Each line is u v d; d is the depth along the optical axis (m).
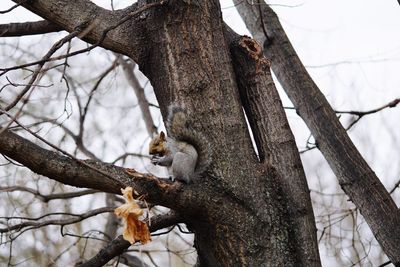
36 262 16.45
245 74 11.57
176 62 11.02
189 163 10.37
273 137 11.20
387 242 11.97
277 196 10.72
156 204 9.95
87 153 16.94
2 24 12.05
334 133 13.05
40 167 9.27
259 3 13.03
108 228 17.25
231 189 10.37
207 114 10.83
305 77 13.77
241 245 10.20
